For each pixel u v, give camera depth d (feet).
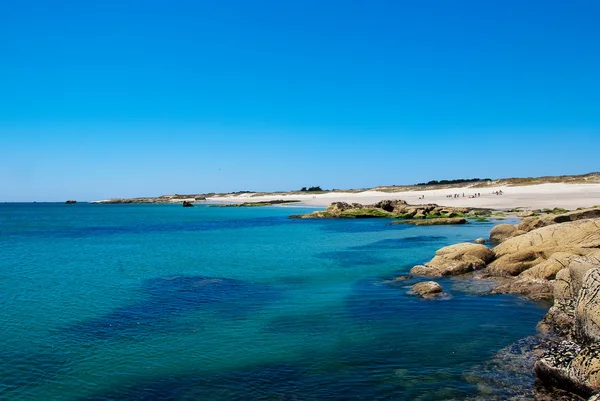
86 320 56.03
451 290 67.51
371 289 70.54
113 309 61.26
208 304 63.41
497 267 77.36
